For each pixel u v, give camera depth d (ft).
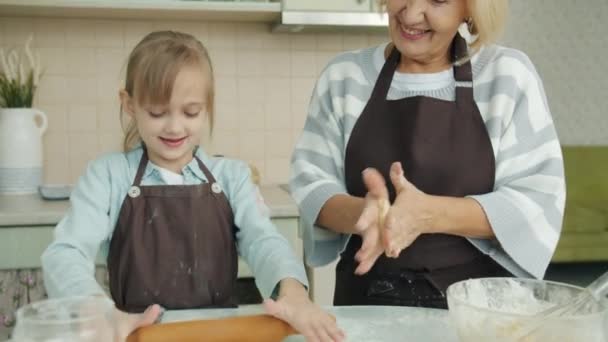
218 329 2.58
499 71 3.63
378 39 8.46
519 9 12.48
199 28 7.98
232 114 8.20
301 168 3.86
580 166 12.72
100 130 7.84
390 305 3.56
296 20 7.20
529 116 3.54
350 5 7.29
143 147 3.97
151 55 3.59
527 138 3.52
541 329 2.32
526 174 3.50
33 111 7.24
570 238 11.35
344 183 3.84
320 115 3.96
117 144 7.89
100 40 7.73
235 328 2.60
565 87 12.94
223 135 8.20
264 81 8.23
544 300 2.90
